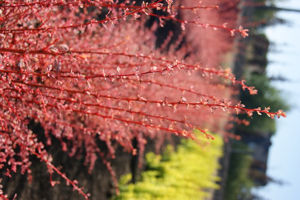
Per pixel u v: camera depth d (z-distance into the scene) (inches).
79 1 67.7
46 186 132.5
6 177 107.0
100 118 109.0
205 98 71.3
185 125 73.5
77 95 81.6
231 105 66.2
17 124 84.7
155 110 133.8
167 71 68.1
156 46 191.8
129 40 127.6
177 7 65.5
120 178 214.8
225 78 74.0
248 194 778.2
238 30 66.2
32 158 121.1
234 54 557.6
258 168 1131.3
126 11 64.8
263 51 762.8
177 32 164.4
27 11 75.4
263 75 638.5
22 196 118.2
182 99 67.4
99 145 175.2
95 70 95.9
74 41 99.0
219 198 412.8
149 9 65.2
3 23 78.3
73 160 150.6
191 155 347.3
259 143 1025.5
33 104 92.2
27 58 68.5
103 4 66.6
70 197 151.7
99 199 185.0
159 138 256.8
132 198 207.8
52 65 73.7
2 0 70.9
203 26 68.0
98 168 178.7
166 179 264.1
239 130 788.6
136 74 67.3
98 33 116.6
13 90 75.4
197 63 77.2
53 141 130.9
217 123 238.7
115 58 107.3
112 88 93.4
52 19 90.8
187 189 273.1
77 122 118.0
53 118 96.2
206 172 357.7
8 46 78.2
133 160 231.3
